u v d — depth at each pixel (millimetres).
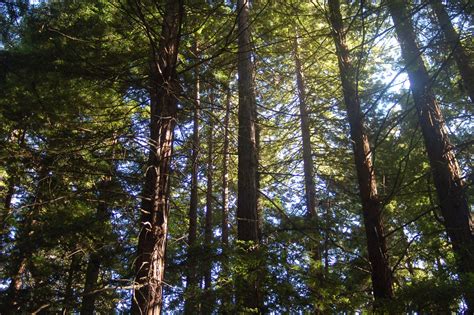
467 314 4816
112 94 8023
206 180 14672
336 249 10719
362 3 6375
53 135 7016
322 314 6289
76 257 8523
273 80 14312
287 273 6656
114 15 7492
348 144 12648
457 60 8078
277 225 10445
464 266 6148
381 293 6469
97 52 7133
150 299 5027
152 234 5410
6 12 6727
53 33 7137
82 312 8375
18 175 8344
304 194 14383
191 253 7531
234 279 6586
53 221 8359
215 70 8414
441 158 8594
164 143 5961
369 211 7047
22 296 6652
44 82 7250
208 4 7527
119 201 6535
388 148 10570
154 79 6367
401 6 6324
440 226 9289
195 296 6949
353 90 7832
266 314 6301
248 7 9375
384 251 6727
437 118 8891
